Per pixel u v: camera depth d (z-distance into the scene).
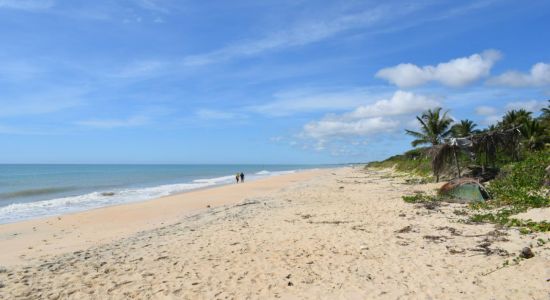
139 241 11.61
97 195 30.55
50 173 78.94
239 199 24.69
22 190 35.50
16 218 19.45
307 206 17.45
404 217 13.29
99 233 14.50
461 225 11.41
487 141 22.55
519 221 10.85
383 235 10.70
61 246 12.36
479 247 8.82
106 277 8.03
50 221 17.66
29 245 12.73
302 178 48.97
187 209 20.45
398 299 6.34
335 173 61.38
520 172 18.03
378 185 28.30
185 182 49.06
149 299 6.79
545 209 11.69
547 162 17.42
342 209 15.88
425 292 6.53
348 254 9.02
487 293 6.29
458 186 17.16
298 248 9.76
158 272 8.26
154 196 29.73
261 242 10.55
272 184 38.22
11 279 8.03
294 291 6.95
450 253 8.57
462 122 44.38
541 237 9.04
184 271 8.27
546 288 6.20
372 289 6.82
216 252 9.73
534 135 32.91
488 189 17.50
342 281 7.30
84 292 7.18
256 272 8.03
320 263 8.45
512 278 6.77
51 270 8.69
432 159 25.44
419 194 19.98
